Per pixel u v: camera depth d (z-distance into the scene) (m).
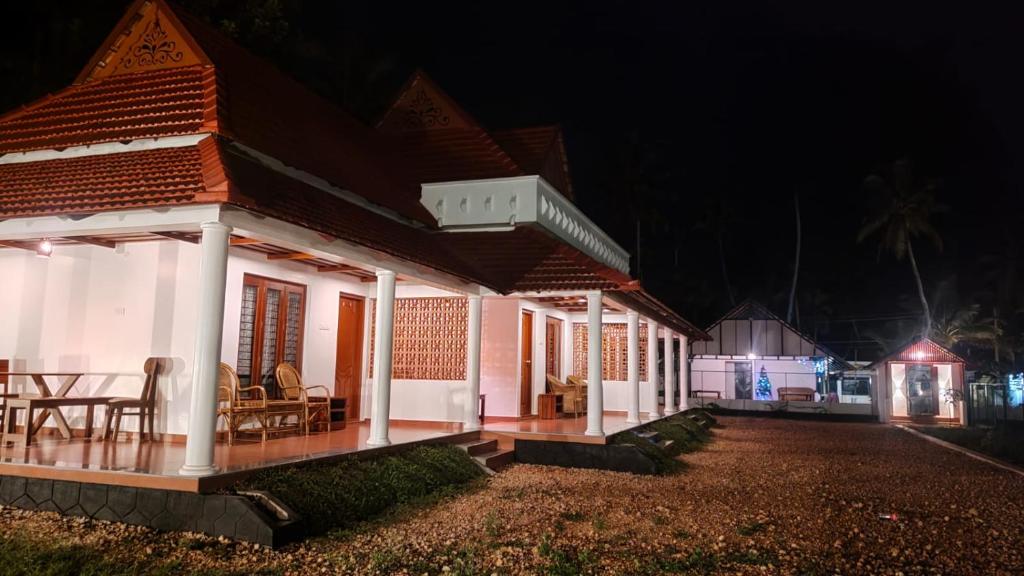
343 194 11.55
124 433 10.65
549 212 15.98
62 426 10.10
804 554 7.89
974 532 9.30
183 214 8.13
